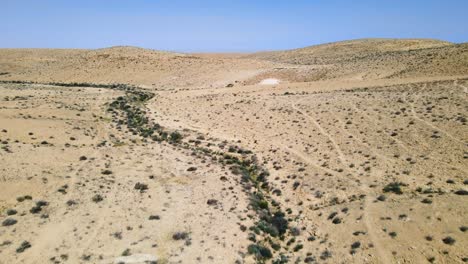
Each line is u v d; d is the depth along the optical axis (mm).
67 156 34344
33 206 25000
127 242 21781
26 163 31031
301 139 41344
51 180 28875
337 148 37219
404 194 26500
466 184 26188
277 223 25719
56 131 41281
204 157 37938
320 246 22547
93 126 46281
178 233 22766
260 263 20906
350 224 24016
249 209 27016
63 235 22125
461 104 41812
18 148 34094
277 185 31750
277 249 22797
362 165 32688
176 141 44125
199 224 24266
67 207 25328
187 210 26094
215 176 32656
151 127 49906
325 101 52969
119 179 30656
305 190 30234
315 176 32125
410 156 32469
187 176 32406
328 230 24094
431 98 46094
